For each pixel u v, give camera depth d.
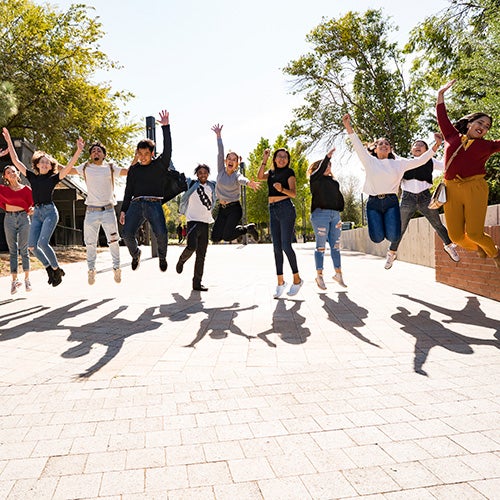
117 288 7.60
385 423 2.26
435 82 17.31
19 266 12.12
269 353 3.64
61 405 2.61
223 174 7.00
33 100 21.00
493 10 10.08
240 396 2.71
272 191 6.23
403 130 25.31
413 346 3.71
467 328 4.22
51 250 6.17
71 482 1.79
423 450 1.97
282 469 1.85
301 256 15.94
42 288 7.77
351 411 2.43
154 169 6.01
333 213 6.57
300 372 3.15
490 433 2.12
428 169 6.22
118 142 25.31
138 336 4.26
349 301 5.93
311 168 6.65
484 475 1.76
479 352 3.46
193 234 6.93
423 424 2.23
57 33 22.86
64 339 4.18
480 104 9.28
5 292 7.40
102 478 1.81
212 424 2.31
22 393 2.81
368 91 25.66
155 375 3.13
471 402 2.49
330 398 2.63
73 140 23.62
